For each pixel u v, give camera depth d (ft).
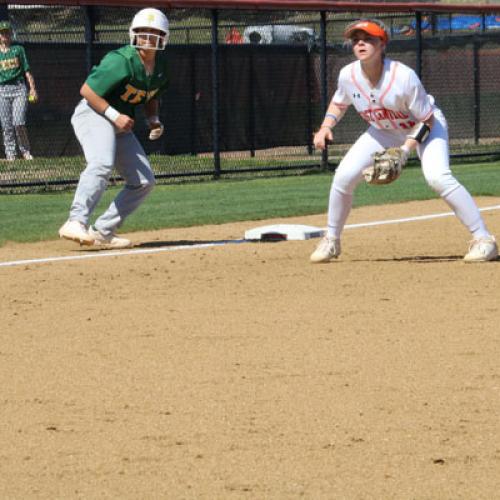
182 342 79.92
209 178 217.36
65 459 55.62
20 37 278.46
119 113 124.77
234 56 240.12
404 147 108.88
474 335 80.48
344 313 89.04
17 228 146.92
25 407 64.39
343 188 113.91
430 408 62.90
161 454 56.03
